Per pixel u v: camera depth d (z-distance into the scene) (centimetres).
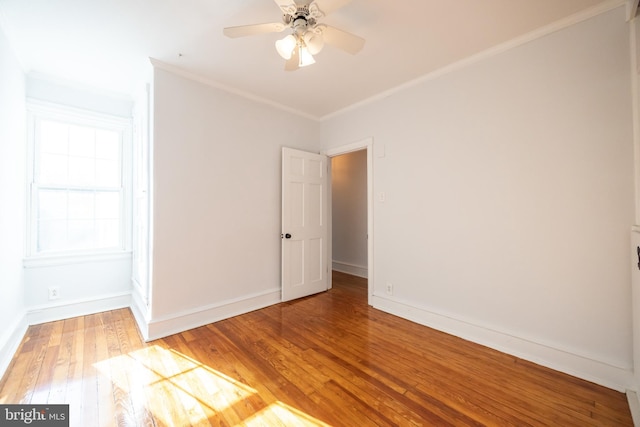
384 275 327
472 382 191
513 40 225
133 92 325
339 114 379
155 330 253
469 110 254
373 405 169
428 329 277
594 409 165
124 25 207
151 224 259
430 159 283
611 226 187
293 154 366
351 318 305
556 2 186
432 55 249
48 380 190
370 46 235
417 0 183
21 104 259
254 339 254
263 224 343
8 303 225
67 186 305
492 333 239
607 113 188
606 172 189
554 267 209
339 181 539
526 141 222
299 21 165
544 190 214
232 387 185
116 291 334
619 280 184
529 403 170
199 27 210
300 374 200
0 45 203
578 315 199
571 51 201
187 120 277
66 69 273
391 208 319
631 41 177
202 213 288
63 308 297
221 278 303
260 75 285
